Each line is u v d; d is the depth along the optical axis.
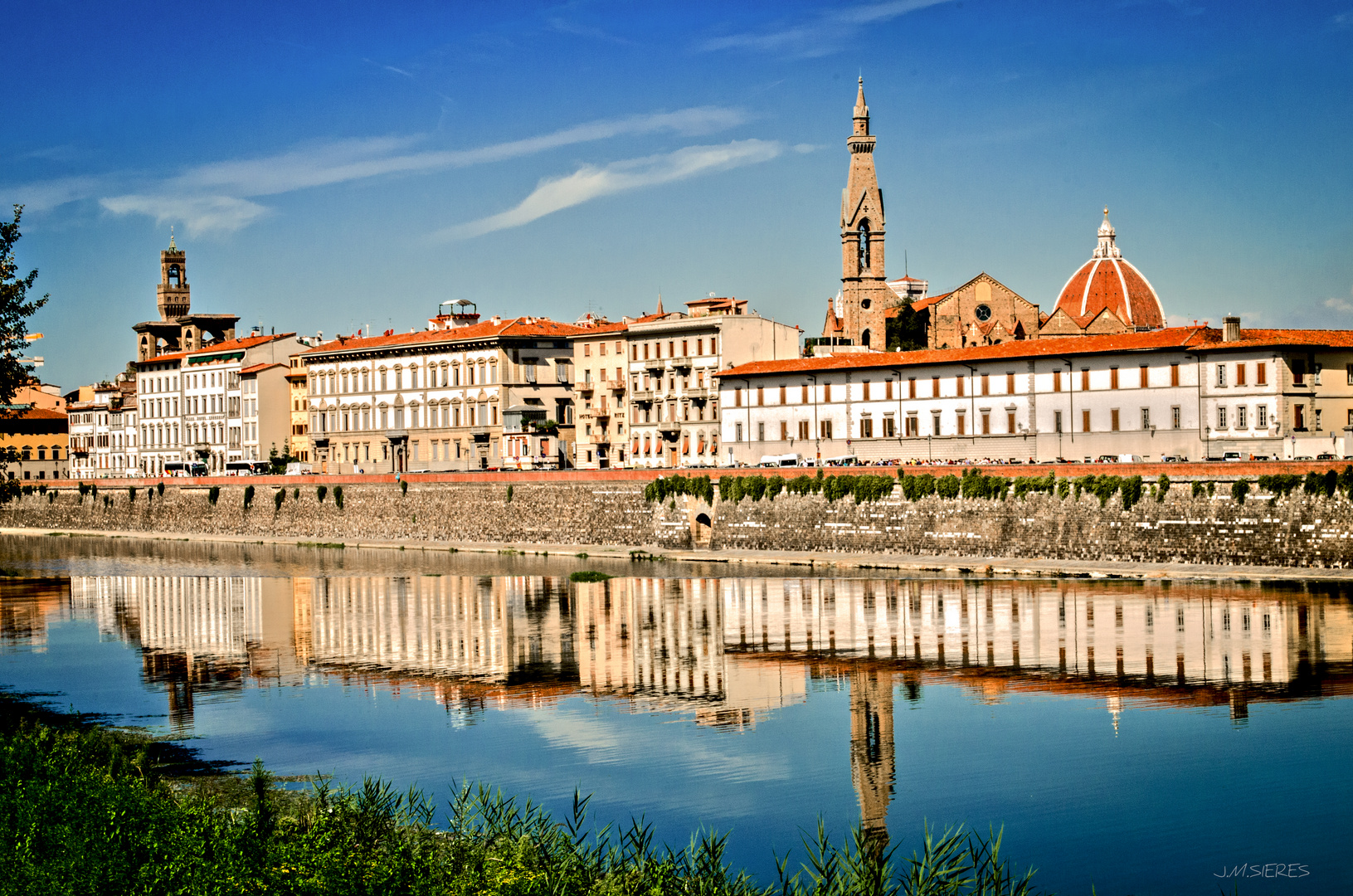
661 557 148.75
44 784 51.50
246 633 103.50
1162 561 116.38
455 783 60.00
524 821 49.12
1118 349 137.75
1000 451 147.38
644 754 64.94
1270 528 111.00
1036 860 50.00
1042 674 79.94
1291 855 50.03
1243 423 130.12
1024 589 110.06
